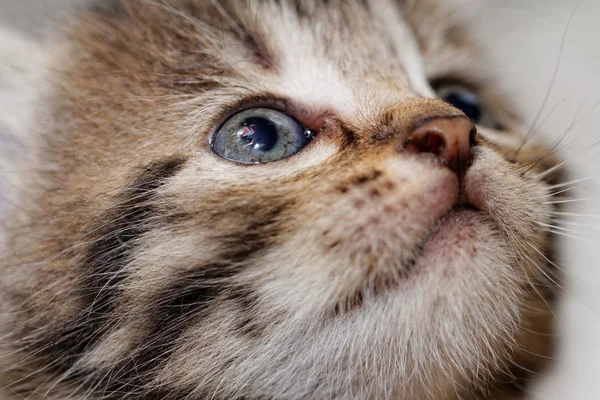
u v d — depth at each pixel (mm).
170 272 153
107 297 156
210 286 152
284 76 164
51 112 168
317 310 149
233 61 164
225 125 160
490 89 196
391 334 151
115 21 172
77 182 161
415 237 147
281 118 160
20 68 174
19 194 165
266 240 150
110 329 156
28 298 161
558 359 178
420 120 150
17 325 162
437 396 161
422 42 187
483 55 202
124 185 158
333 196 148
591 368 179
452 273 148
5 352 163
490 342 159
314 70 164
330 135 156
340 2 174
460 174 149
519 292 157
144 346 155
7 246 163
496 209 151
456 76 192
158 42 167
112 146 161
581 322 180
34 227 162
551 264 165
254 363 154
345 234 147
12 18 185
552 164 175
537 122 198
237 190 152
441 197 147
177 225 153
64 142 165
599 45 224
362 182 148
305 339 152
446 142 148
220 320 153
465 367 158
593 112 205
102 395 158
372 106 158
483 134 172
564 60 219
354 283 148
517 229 154
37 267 160
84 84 168
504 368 167
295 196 150
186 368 155
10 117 172
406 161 149
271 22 168
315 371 154
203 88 162
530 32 221
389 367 154
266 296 150
